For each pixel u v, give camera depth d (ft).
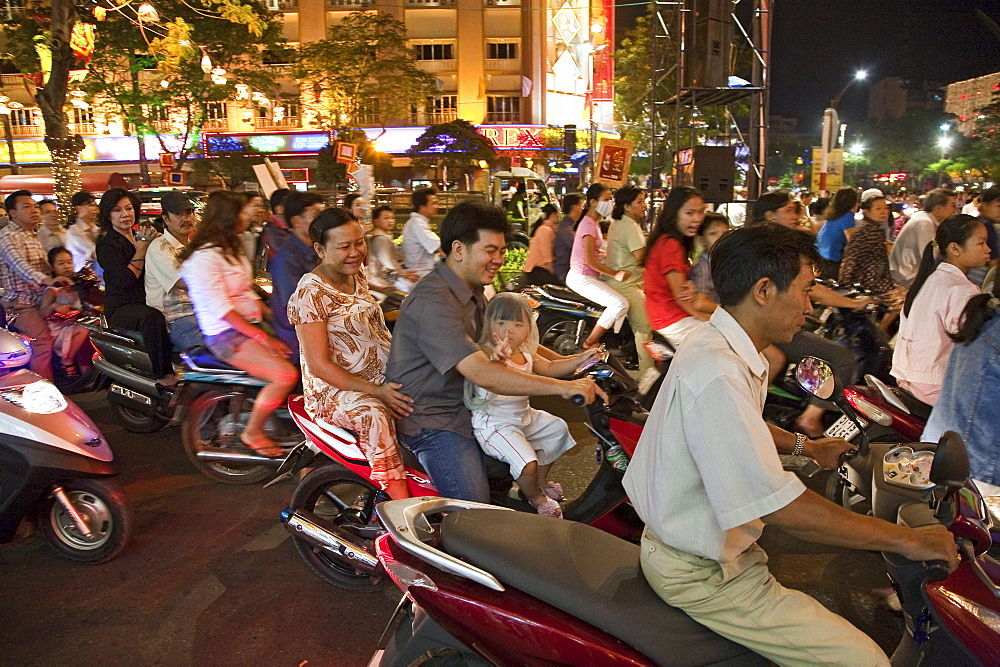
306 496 11.87
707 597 6.31
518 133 146.82
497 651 6.91
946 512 6.88
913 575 7.48
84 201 27.07
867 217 22.63
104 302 19.36
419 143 114.32
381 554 7.45
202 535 14.07
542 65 148.25
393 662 7.46
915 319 13.51
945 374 10.32
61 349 22.13
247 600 11.81
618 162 36.83
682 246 17.01
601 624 6.43
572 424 20.27
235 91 98.12
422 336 10.14
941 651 7.25
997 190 20.67
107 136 146.92
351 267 11.75
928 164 227.81
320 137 145.69
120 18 79.46
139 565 12.94
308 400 11.68
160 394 17.89
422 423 10.77
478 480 10.62
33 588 12.19
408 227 26.09
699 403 5.88
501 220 10.12
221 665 10.18
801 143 248.32
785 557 13.01
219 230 15.33
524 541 7.14
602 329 23.54
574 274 24.35
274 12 91.97
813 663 6.20
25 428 12.18
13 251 21.39
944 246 13.44
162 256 17.78
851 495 13.65
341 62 107.24
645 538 6.66
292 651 10.49
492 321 10.16
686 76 36.83
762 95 36.50
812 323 19.71
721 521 5.83
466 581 6.93
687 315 17.21
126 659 10.31
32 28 61.36
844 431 14.85
